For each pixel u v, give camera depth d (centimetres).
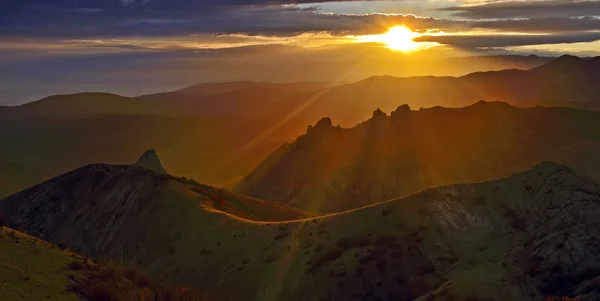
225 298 5303
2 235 3712
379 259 5597
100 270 3684
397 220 6075
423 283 5388
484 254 5706
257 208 8606
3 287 2997
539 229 5847
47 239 8419
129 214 7975
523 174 6525
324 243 5991
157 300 3403
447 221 6075
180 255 6688
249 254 6203
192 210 7438
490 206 6244
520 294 4122
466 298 4078
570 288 4197
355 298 5294
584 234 4756
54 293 3155
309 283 5516
